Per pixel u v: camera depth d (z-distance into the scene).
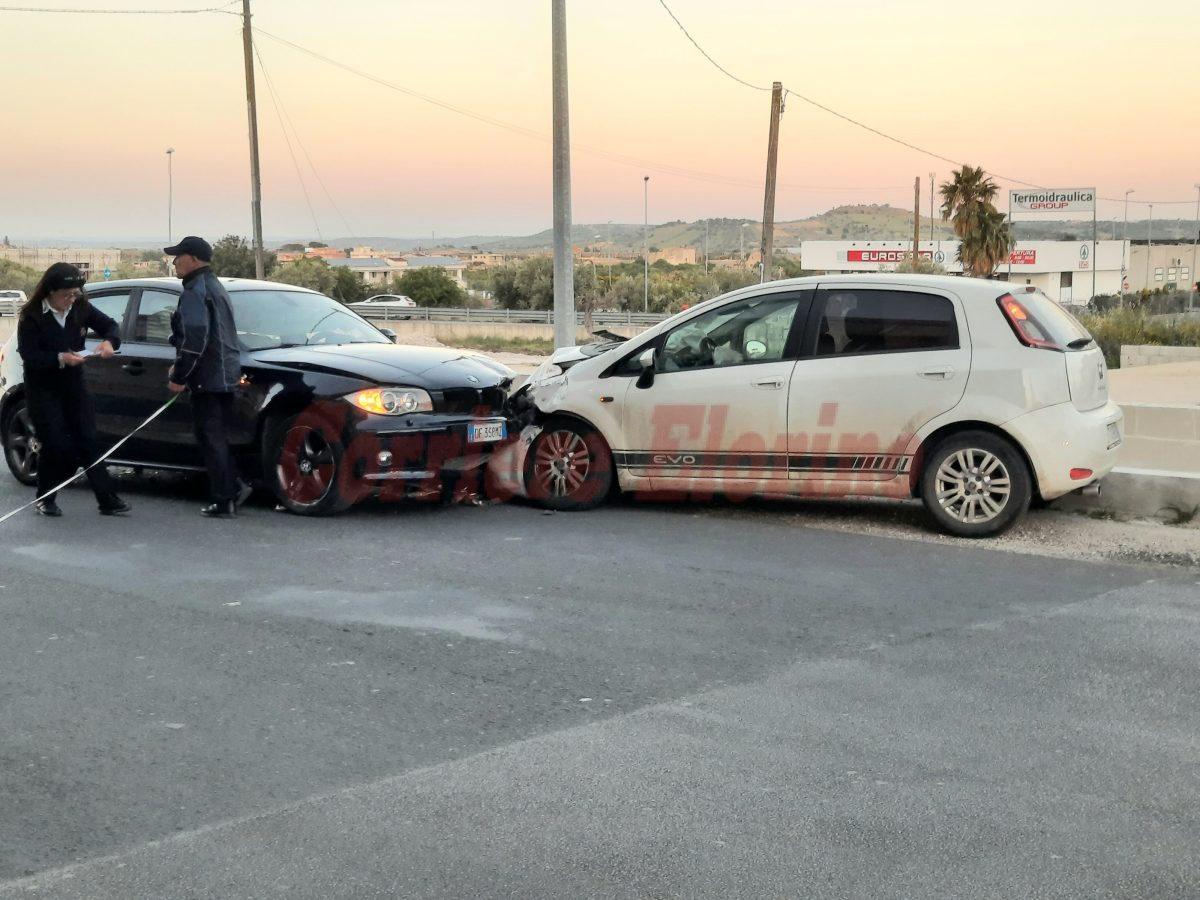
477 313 58.62
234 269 74.12
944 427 7.99
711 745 4.53
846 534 8.16
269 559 7.45
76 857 3.70
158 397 9.29
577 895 3.46
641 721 4.78
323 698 5.05
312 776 4.28
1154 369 19.44
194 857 3.69
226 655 5.61
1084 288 85.31
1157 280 97.56
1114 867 3.60
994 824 3.88
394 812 3.99
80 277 8.50
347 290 78.75
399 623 6.10
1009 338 7.83
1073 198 81.31
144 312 9.64
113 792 4.16
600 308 75.50
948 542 7.90
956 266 80.88
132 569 7.21
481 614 6.26
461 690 5.15
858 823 3.88
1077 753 4.44
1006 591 6.69
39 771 4.34
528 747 4.53
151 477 10.60
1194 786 4.16
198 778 4.27
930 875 3.56
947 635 5.89
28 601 6.52
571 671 5.38
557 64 14.39
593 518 8.70
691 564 7.31
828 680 5.25
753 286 8.63
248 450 8.91
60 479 8.74
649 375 8.67
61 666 5.46
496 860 3.66
